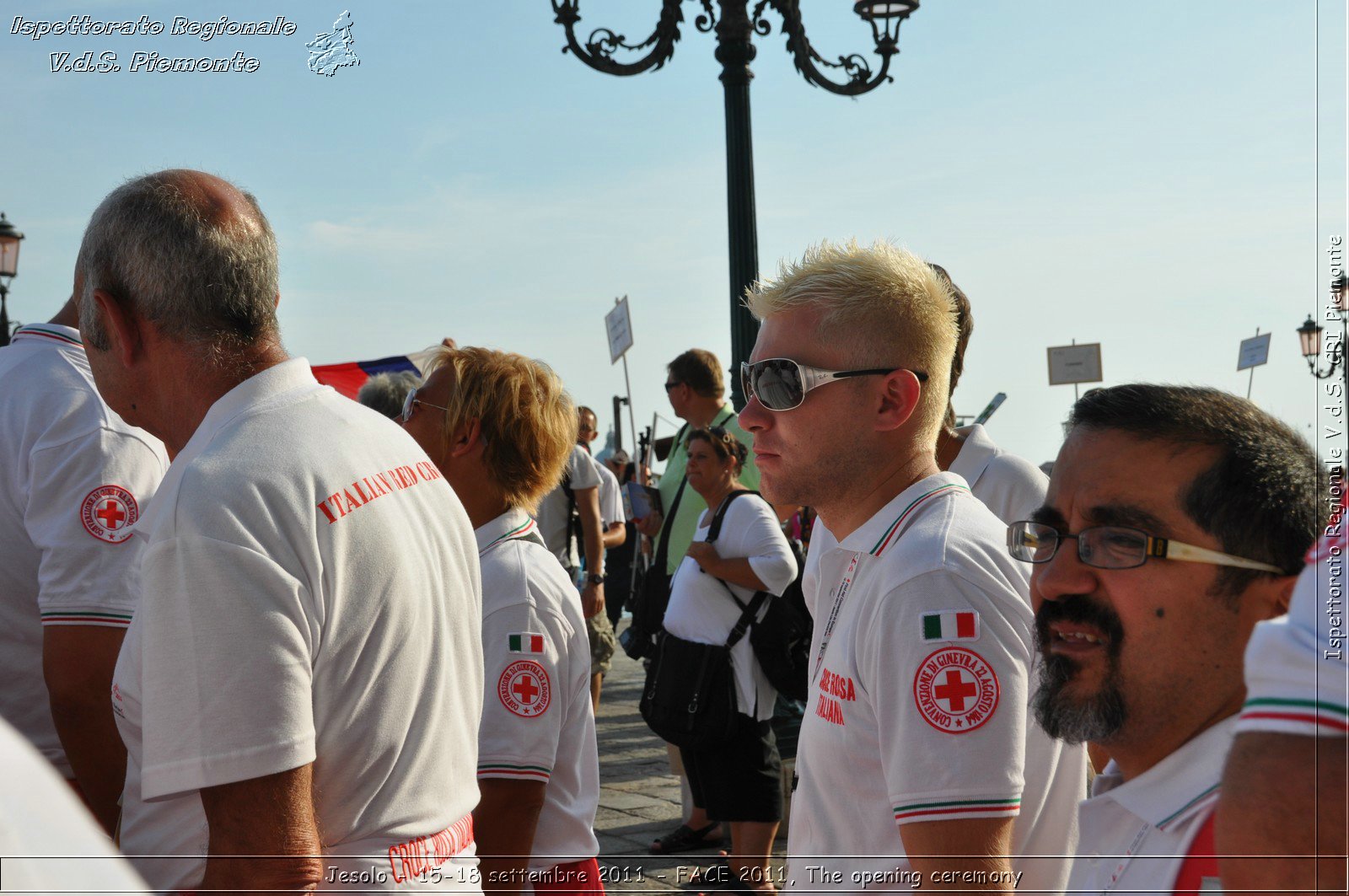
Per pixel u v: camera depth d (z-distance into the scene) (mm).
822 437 1821
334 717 1552
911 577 1605
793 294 1857
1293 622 884
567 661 2359
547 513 6508
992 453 2930
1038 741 1662
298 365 1745
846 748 1684
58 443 2264
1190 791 1212
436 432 2443
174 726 1441
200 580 1461
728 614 4203
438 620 1718
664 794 5801
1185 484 1227
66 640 2201
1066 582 1291
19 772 791
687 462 5027
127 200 1683
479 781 2209
